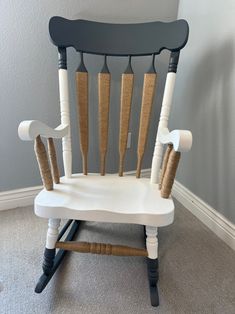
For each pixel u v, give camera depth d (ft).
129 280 2.75
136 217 2.11
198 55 3.50
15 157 3.65
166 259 3.08
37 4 3.10
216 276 2.86
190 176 3.99
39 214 2.18
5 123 3.43
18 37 3.15
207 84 3.39
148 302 2.49
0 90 3.27
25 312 2.34
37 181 3.92
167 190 2.32
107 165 4.24
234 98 3.00
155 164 2.74
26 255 3.00
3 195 3.74
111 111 3.94
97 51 2.88
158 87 4.06
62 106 2.84
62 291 2.57
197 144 3.72
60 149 3.83
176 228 3.67
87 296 2.53
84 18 3.38
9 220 3.59
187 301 2.53
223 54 3.08
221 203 3.42
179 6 3.78
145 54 2.86
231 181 3.20
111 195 2.40
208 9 3.22
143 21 3.67
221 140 3.26
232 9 2.88
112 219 2.13
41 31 3.24
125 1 3.49
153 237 2.38
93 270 2.86
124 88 2.97
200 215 3.83
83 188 2.54
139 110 4.11
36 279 2.69
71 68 3.52
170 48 2.74
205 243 3.38
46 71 3.43
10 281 2.65
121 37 2.89
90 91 3.72
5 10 2.99
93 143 4.01
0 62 3.16
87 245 2.48
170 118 4.29
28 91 3.42
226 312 2.44
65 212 2.15
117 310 2.40
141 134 2.98
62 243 2.50
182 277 2.82
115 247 2.47
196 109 3.65
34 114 3.55
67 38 2.77
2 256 2.97
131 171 4.47
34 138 2.05
